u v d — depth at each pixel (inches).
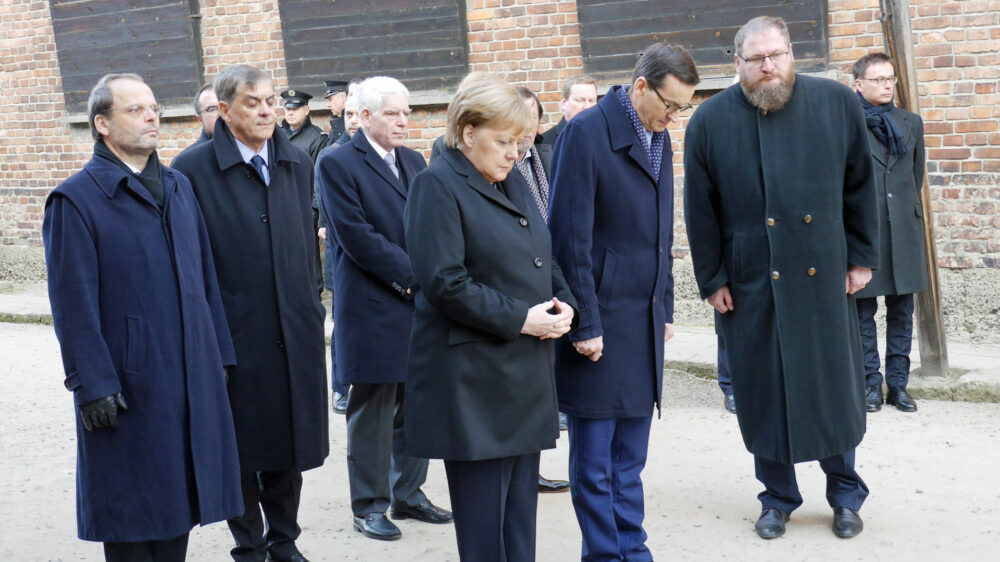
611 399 135.9
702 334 290.0
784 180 144.3
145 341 117.4
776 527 155.7
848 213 149.5
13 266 452.4
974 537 152.3
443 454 112.9
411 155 166.6
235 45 386.9
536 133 180.4
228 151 138.9
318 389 144.9
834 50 280.2
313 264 147.5
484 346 112.9
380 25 350.3
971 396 224.7
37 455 212.4
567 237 132.9
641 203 135.3
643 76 131.0
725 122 147.5
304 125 320.2
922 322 232.8
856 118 144.6
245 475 140.6
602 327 134.8
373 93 156.1
